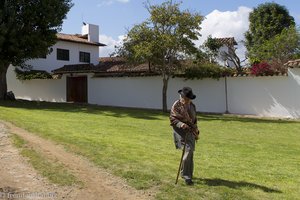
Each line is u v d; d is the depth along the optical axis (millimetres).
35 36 27094
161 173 8203
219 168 9133
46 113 21219
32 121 16141
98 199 6887
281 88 24016
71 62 39594
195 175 8203
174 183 7566
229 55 34438
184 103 7562
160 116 22828
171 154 10445
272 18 45438
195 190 7199
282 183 8117
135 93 29969
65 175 8125
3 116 17266
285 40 32531
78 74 33188
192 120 7578
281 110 24016
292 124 20688
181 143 7520
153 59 25406
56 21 27953
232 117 23828
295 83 23516
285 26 45219
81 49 40594
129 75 30141
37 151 10219
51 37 28422
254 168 9477
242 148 12852
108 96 31484
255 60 33688
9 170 8555
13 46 26500
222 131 17688
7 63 28047
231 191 7180
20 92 37125
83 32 42219
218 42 35656
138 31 25250
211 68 26156
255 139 15469
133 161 9227
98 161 9156
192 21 24859
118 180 7844
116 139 12672
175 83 27891
